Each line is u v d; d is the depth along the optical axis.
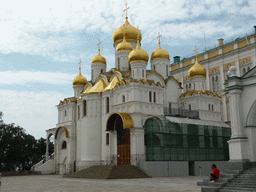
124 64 57.50
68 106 62.94
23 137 67.25
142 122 45.53
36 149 74.31
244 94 28.12
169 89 57.06
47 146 70.75
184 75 74.38
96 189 25.69
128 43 58.47
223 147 55.50
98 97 51.75
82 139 51.47
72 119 60.97
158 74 55.03
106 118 49.81
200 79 60.22
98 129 50.59
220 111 60.41
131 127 43.97
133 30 60.94
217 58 65.31
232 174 24.64
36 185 31.91
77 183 32.66
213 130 54.56
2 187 30.52
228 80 28.84
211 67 66.81
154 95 48.78
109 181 34.25
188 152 49.06
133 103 45.22
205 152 51.81
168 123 47.66
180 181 33.22
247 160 26.77
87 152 49.88
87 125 50.97
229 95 28.92
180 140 48.66
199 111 55.75
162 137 46.12
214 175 24.22
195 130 51.34
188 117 54.16
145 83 47.44
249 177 23.83
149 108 47.19
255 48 57.28
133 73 50.72
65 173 60.00
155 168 42.06
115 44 61.94
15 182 37.81
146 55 51.12
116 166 40.88
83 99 53.09
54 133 67.88
